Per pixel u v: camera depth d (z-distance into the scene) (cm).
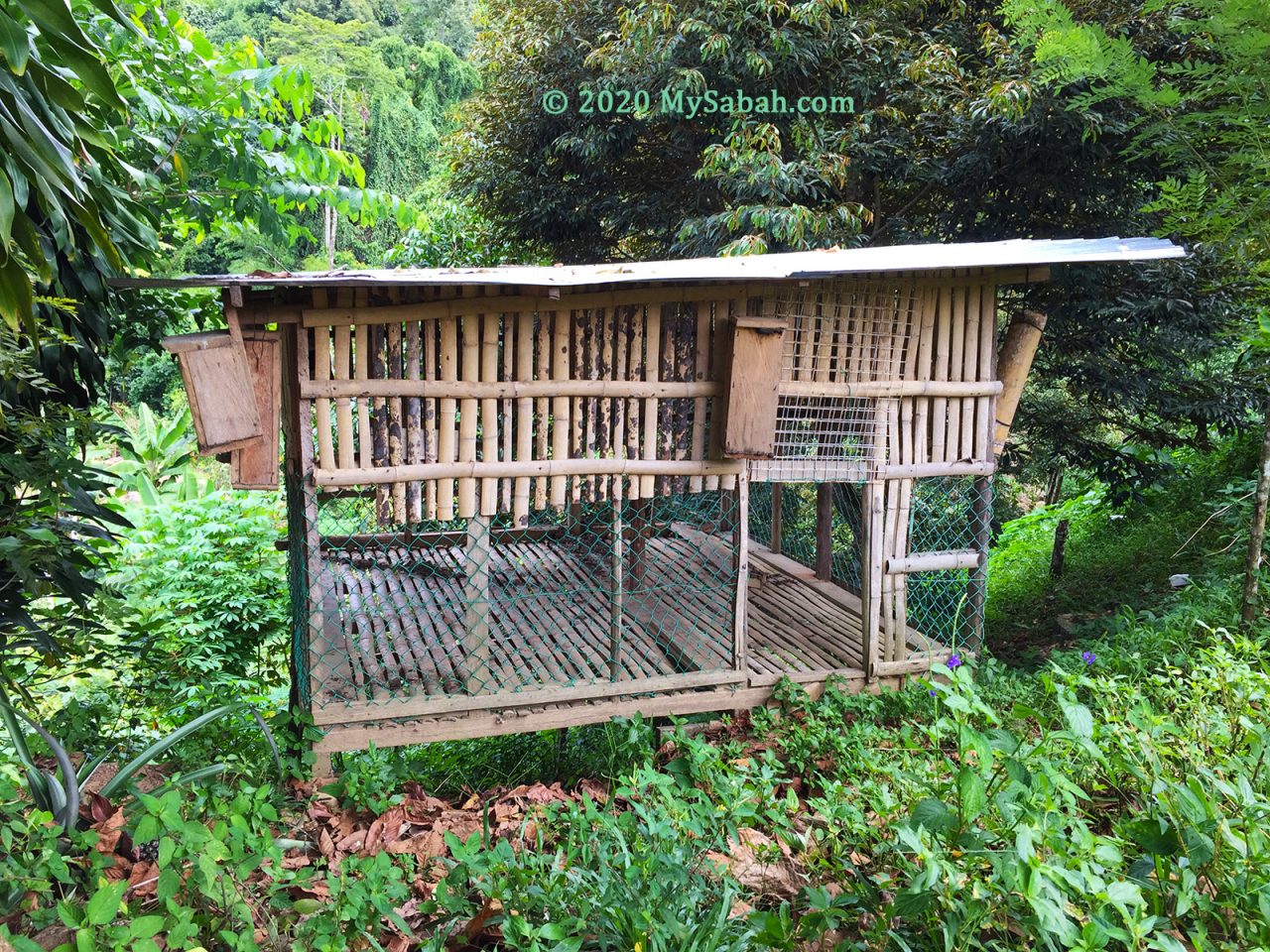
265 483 325
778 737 381
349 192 575
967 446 434
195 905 220
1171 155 440
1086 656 350
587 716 384
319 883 262
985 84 664
